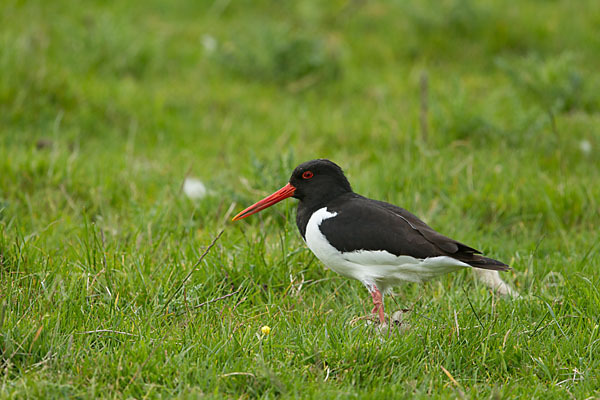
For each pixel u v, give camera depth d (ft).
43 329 23.86
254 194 36.37
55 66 50.52
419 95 53.98
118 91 50.75
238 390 22.49
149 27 63.57
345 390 22.54
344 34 65.10
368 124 48.78
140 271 28.45
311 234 28.17
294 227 32.50
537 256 33.37
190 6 68.69
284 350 24.56
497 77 57.62
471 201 37.50
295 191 29.96
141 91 51.85
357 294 29.91
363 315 28.25
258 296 28.63
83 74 53.11
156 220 33.45
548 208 36.65
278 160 37.65
